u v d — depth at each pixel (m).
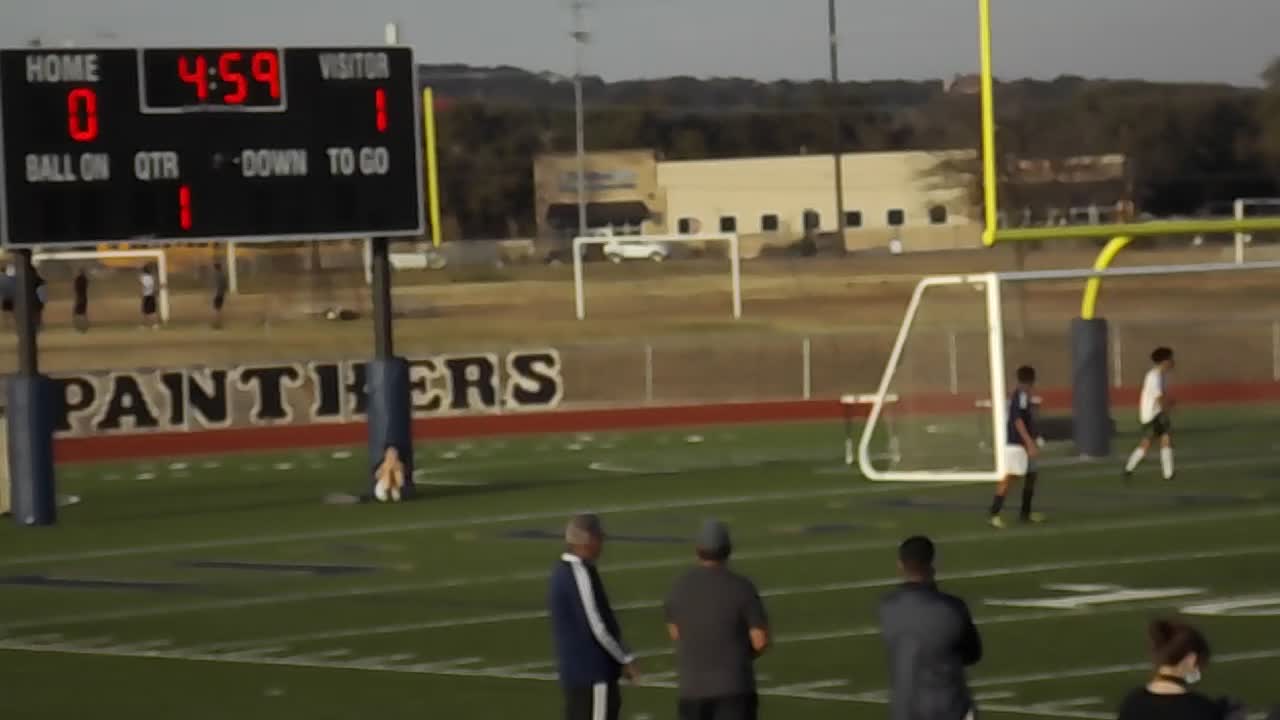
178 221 57.00
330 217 58.59
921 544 21.61
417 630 37.69
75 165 56.03
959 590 40.38
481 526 53.62
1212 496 55.31
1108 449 66.31
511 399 88.69
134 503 62.09
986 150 62.94
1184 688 18.56
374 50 58.69
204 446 82.19
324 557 48.47
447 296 162.25
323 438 83.62
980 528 50.00
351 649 35.97
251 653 35.94
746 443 78.31
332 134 58.44
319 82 58.25
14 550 51.44
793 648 34.75
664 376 106.75
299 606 41.09
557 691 31.66
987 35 62.59
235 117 57.47
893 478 62.03
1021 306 108.56
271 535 53.00
